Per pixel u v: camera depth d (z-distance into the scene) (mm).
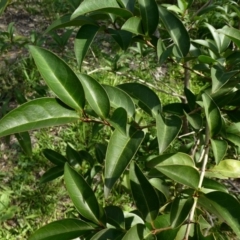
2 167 1187
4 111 756
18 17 1786
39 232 399
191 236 428
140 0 487
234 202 393
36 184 1144
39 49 408
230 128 526
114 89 479
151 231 399
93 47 1455
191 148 661
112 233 404
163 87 1335
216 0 894
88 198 414
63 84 409
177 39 521
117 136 426
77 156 683
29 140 623
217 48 586
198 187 414
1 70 1303
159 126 434
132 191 420
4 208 1048
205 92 482
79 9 439
